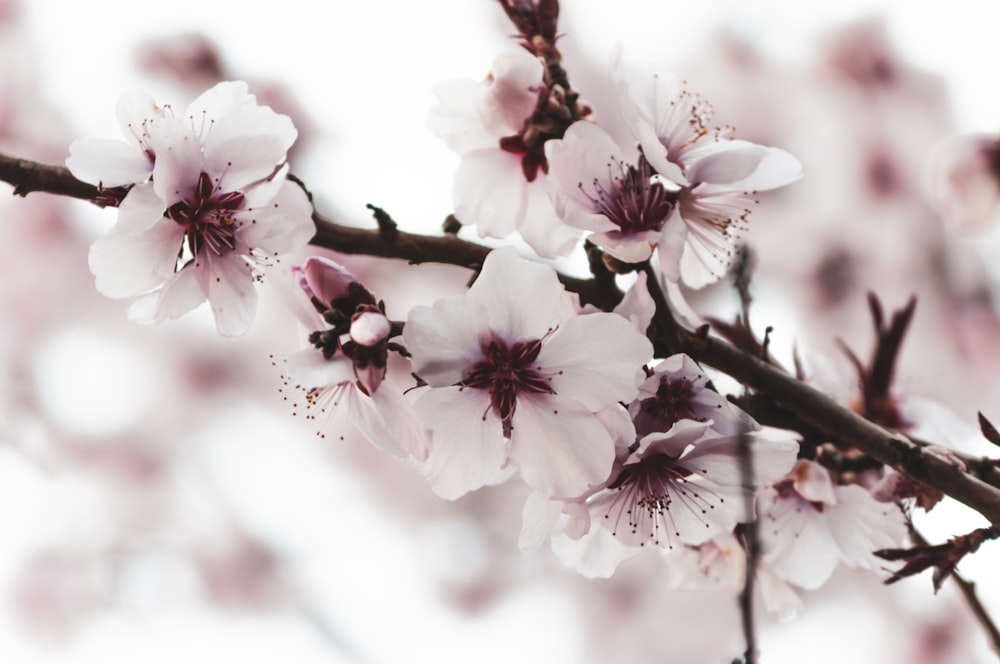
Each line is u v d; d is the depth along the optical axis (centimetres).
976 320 102
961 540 57
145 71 103
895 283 104
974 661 114
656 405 56
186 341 125
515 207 58
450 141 58
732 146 57
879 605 116
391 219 56
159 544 135
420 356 55
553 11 58
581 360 56
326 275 56
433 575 133
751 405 58
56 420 127
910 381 61
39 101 106
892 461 57
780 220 106
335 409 57
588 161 56
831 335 103
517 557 131
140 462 129
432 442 56
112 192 56
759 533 57
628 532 57
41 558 138
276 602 134
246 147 56
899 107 105
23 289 120
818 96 108
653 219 56
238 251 56
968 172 88
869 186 105
